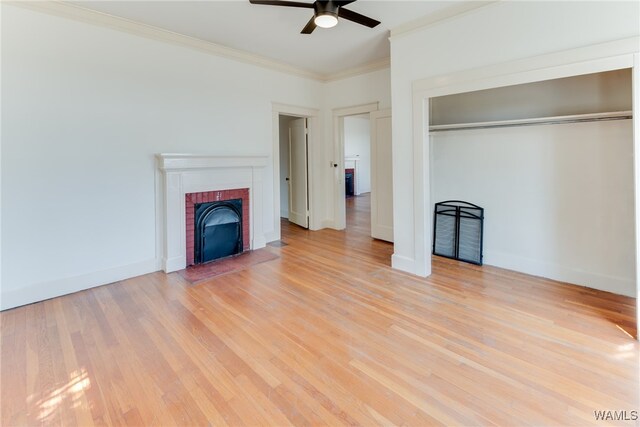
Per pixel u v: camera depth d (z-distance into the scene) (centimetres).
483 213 361
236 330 231
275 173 487
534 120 312
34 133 274
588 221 290
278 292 298
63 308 268
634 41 202
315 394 167
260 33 357
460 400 160
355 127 1094
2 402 162
